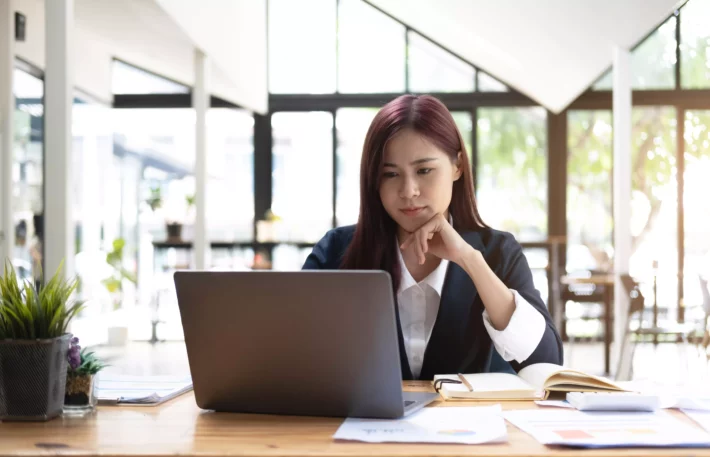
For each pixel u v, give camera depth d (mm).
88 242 8430
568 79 8133
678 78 9453
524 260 1938
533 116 9875
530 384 1592
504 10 7121
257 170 10008
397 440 1155
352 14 10125
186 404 1492
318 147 10062
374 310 1271
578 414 1339
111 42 8031
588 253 9703
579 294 8977
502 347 1680
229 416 1370
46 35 4281
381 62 10109
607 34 6441
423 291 1866
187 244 9500
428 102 1735
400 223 1743
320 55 10109
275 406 1373
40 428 1275
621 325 6559
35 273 6219
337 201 10023
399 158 1698
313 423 1298
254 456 1082
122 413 1402
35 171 6594
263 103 9805
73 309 1394
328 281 1279
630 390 1524
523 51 8055
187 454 1093
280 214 10000
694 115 9469
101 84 8930
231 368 1366
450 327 1839
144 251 9531
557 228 9750
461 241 1675
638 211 9523
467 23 8141
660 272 9406
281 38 10133
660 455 1082
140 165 9609
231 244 9836
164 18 5883
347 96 10062
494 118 9930
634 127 9547
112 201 9352
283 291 1303
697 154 9461
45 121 4277
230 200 9992
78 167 8164
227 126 10000
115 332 8398
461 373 1815
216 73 7840
